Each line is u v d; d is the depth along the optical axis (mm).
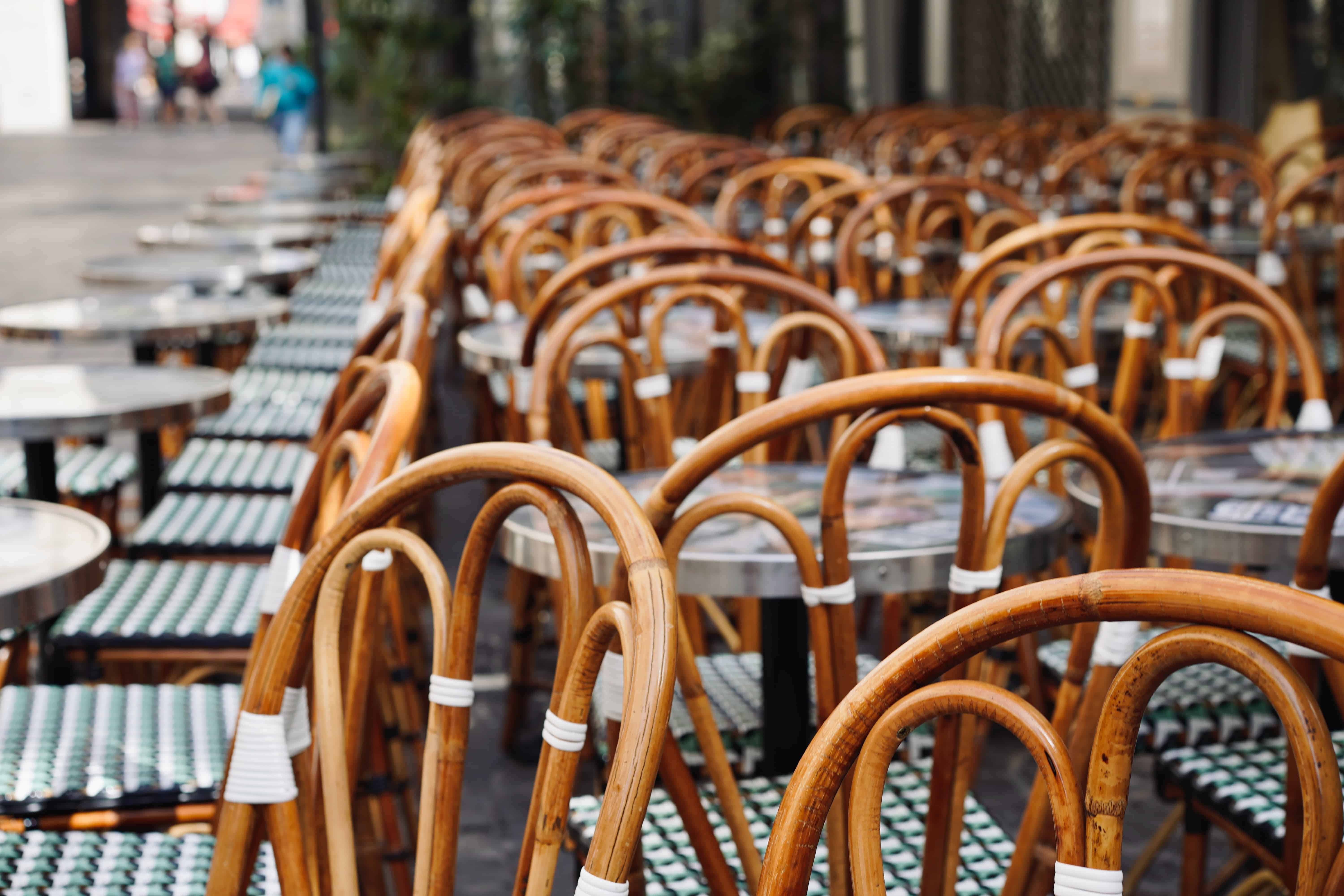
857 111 20547
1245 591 1186
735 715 2871
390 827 3193
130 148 36438
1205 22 13844
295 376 6223
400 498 1816
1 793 2600
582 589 1638
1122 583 1246
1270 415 3789
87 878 2279
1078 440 2109
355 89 18703
